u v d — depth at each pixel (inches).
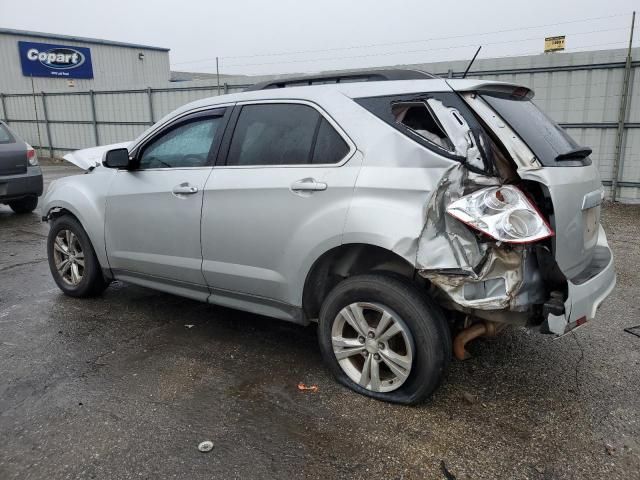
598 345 147.7
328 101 124.9
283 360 139.6
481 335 118.0
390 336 114.4
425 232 105.5
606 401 119.2
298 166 125.3
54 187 187.9
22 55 1060.5
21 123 838.5
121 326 162.4
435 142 110.3
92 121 735.7
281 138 130.8
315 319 133.0
